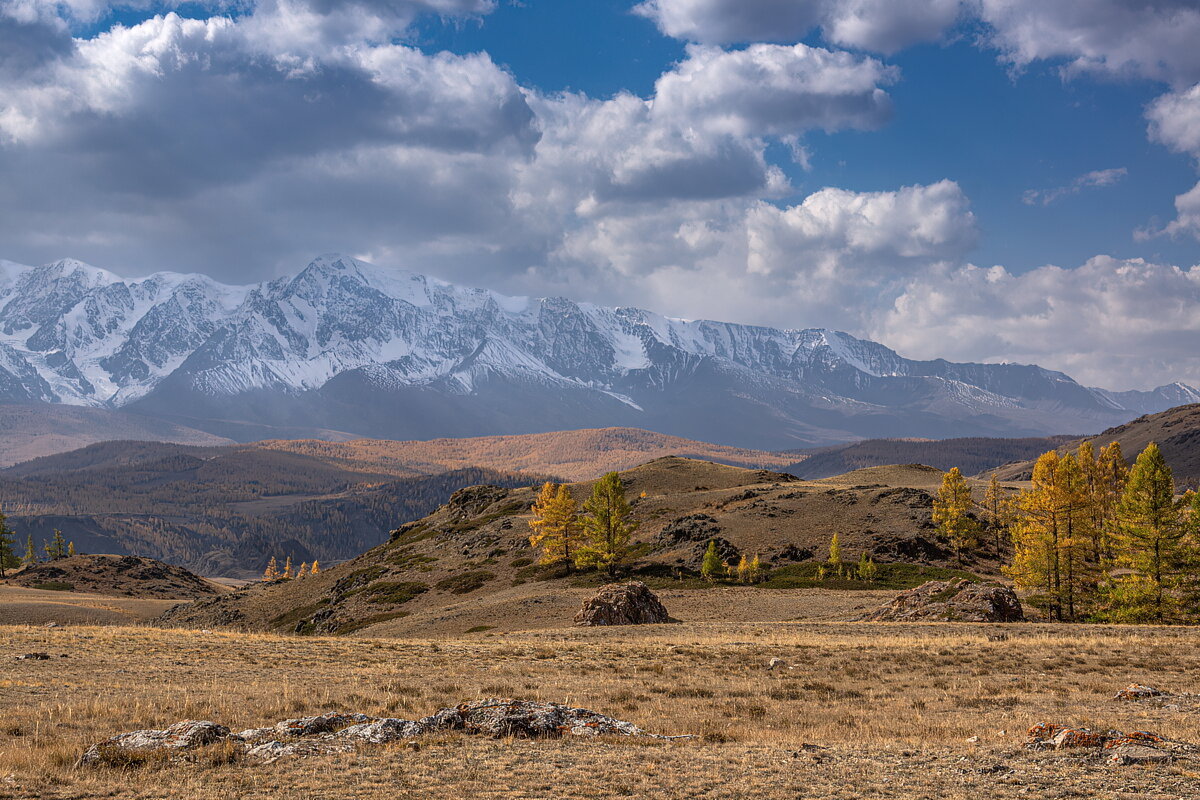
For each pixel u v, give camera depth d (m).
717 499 150.88
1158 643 43.84
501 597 103.69
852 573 106.00
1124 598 63.34
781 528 127.06
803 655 42.06
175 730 22.36
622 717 26.94
